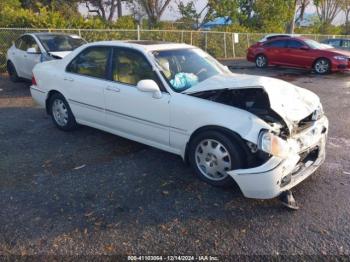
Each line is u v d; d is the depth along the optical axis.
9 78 10.94
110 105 4.63
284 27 30.42
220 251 2.75
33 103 7.61
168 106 3.95
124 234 2.95
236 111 3.50
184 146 3.95
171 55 4.48
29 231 2.96
